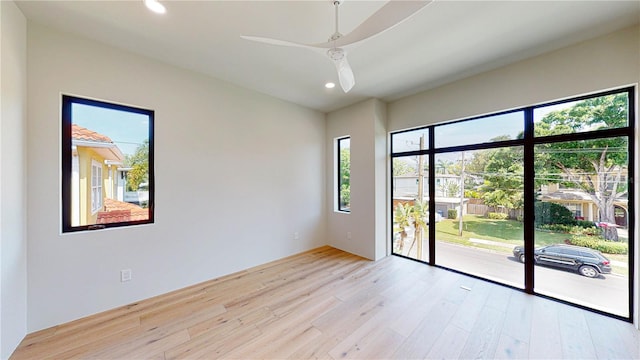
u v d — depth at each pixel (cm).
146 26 206
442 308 238
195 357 175
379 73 291
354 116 405
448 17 192
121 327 208
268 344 188
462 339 192
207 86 301
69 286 215
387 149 396
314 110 435
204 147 299
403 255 390
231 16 193
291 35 222
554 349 180
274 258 374
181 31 213
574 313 226
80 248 220
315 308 239
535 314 225
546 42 226
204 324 213
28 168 196
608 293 224
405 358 173
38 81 201
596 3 176
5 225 166
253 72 292
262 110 359
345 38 159
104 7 182
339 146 451
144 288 254
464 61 263
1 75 161
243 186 338
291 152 399
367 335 198
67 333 199
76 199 223
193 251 290
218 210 312
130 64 247
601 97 225
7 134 168
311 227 430
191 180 288
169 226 271
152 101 260
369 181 382
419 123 354
